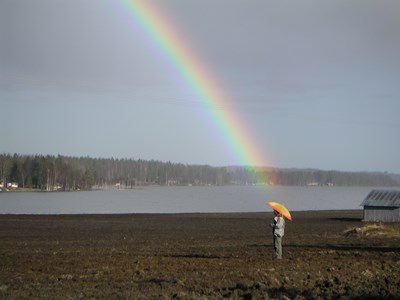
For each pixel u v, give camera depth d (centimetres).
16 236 4634
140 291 1873
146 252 3272
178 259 2848
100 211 10344
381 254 3094
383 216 7469
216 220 7362
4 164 19462
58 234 4909
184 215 8531
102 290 1889
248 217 8094
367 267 2502
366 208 7588
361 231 4841
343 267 2494
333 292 1888
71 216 7844
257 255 3061
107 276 2247
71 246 3719
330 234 4916
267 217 8106
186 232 5306
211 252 3272
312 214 9000
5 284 2036
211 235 4931
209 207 12812
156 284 2023
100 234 4972
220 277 2203
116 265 2605
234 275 2253
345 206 14138
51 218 7350
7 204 11975
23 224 6181
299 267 2495
